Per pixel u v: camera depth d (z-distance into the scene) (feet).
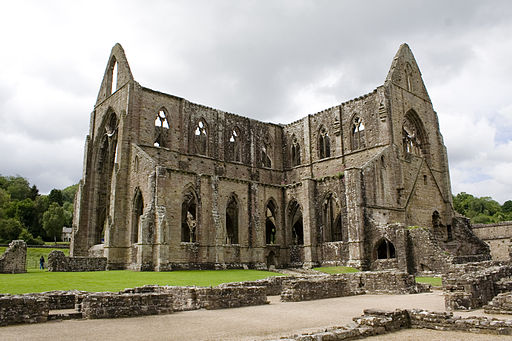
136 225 151.64
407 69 189.16
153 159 152.05
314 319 57.00
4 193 371.15
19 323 53.57
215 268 151.84
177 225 147.64
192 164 177.99
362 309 67.10
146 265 135.85
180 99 179.63
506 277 87.10
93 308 58.59
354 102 187.01
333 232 182.60
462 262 137.80
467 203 505.66
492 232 214.90
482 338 43.62
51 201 404.36
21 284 88.53
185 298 73.82
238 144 204.33
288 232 180.86
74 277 107.34
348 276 103.19
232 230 191.72
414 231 139.13
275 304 76.38
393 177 165.48
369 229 148.97
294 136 214.07
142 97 167.53
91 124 190.19
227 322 54.70
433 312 51.75
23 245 125.80
